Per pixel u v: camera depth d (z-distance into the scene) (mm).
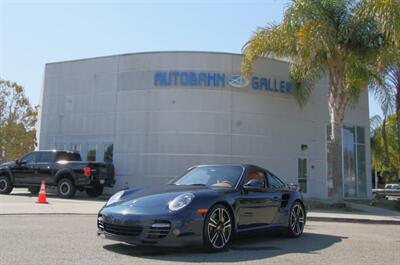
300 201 9656
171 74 22375
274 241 8805
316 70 20188
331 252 7578
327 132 25250
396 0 16484
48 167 20125
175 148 21922
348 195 26188
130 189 7840
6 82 43469
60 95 24812
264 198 8406
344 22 18156
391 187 56344
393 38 16422
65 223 10406
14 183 20750
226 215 7352
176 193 7098
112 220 6777
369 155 27828
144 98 22625
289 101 23969
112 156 22906
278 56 19797
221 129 22141
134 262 6098
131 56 23141
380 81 21500
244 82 22641
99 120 23531
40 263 5855
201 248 7109
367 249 8109
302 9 17922
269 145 23031
